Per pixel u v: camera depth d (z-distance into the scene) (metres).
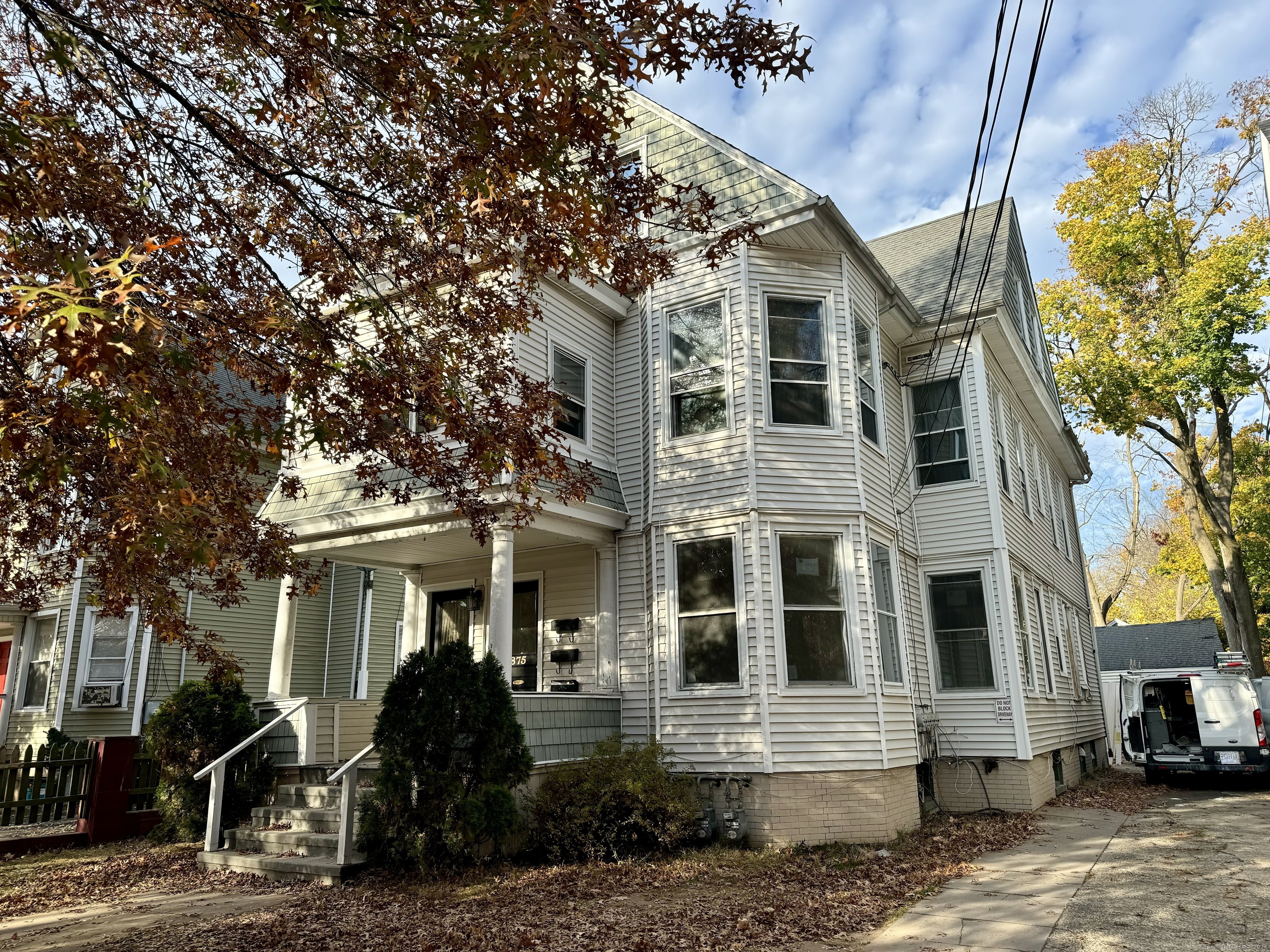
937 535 14.02
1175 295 22.08
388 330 7.31
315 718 10.90
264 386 7.25
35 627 16.39
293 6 5.50
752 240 7.29
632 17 5.34
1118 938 6.11
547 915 6.82
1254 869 8.26
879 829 10.00
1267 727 17.92
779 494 10.79
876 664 10.62
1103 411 24.00
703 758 10.26
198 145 7.05
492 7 4.91
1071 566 22.08
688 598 10.95
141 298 5.36
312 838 8.98
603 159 7.12
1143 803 13.90
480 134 5.41
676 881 8.08
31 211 4.98
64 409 4.17
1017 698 12.83
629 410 12.39
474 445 6.82
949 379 14.47
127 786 10.83
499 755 8.60
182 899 7.73
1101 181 23.78
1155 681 17.33
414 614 13.80
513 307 8.62
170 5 6.45
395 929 6.47
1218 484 26.53
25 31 6.36
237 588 7.77
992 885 7.91
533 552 12.72
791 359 11.42
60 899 7.82
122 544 5.26
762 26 5.54
